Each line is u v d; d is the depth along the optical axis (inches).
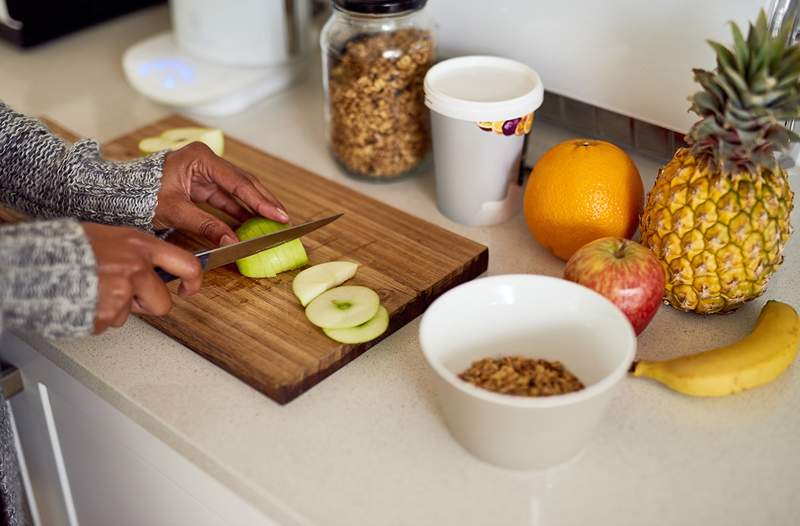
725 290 29.9
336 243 34.9
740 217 28.5
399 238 35.2
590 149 33.0
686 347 30.6
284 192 38.2
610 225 32.8
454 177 36.3
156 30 54.9
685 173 29.4
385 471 26.3
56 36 52.4
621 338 26.4
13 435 37.2
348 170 40.6
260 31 45.7
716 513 25.0
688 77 35.2
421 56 37.9
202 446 27.0
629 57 36.3
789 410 28.3
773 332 29.3
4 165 33.8
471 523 24.8
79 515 39.9
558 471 26.4
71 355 30.6
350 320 30.2
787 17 32.2
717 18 33.4
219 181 34.5
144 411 28.4
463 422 25.7
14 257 23.5
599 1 35.8
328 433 27.5
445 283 33.0
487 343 28.6
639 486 25.9
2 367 36.6
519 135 35.2
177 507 31.7
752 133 27.1
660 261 30.5
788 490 25.7
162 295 27.4
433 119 35.6
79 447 35.9
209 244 35.4
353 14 36.5
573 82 38.5
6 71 49.8
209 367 30.1
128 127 44.5
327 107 40.3
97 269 25.4
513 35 39.1
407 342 31.4
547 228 34.0
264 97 47.9
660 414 28.2
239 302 31.7
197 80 45.5
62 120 44.9
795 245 35.6
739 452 26.9
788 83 26.4
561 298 28.1
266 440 27.3
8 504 33.4
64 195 33.4
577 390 26.5
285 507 25.2
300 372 28.5
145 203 32.9
